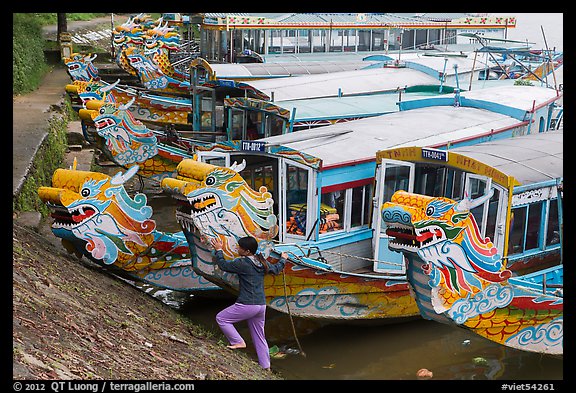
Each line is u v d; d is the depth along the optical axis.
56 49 31.64
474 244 9.18
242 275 9.28
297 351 10.88
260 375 8.92
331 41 25.91
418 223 8.78
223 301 12.30
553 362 10.84
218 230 9.87
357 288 11.15
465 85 19.97
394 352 10.99
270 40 25.06
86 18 44.81
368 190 12.13
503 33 29.00
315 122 16.02
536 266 11.32
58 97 22.78
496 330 9.84
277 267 9.43
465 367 10.62
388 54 25.95
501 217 10.41
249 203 9.98
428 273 8.93
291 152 11.38
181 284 11.57
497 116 14.92
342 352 10.91
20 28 27.56
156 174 17.73
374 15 26.91
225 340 10.71
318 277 10.79
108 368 6.53
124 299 9.70
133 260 10.96
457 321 9.38
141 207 10.92
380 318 11.59
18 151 14.51
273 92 16.92
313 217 11.40
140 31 26.75
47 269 8.71
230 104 16.27
